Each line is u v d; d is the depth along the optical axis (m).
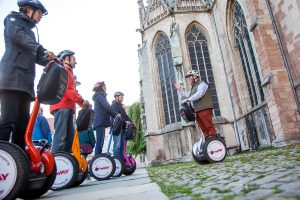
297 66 13.53
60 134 5.43
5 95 3.57
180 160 24.20
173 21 27.00
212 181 3.11
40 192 3.85
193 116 7.23
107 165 7.59
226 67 23.95
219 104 24.73
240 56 21.59
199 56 26.44
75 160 5.34
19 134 3.86
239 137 22.50
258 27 14.73
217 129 23.44
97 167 7.57
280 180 2.30
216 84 25.27
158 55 28.38
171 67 27.14
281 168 3.25
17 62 3.69
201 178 3.68
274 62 14.12
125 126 9.45
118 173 8.56
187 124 23.78
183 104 7.28
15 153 3.16
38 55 4.22
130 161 9.70
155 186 3.45
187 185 3.07
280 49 14.30
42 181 3.66
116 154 9.07
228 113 24.17
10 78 3.57
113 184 5.04
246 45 20.03
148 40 28.81
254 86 19.45
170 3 28.45
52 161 3.80
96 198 2.93
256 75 18.97
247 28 19.30
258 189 2.05
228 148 22.98
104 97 8.09
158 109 26.91
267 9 15.06
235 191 2.15
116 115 8.05
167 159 25.08
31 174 3.51
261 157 6.61
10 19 3.81
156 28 28.36
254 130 19.64
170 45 27.19
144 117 27.98
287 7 13.65
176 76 25.30
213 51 26.06
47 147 4.09
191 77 7.41
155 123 26.67
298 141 13.05
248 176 3.01
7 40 3.78
